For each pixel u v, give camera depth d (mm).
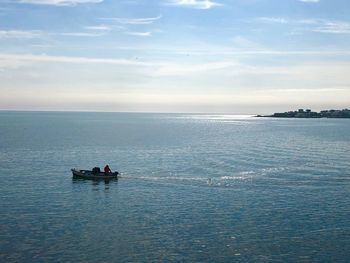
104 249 46406
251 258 44375
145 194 71562
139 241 48719
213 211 60719
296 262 43562
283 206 63281
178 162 107250
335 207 62812
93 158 115000
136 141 168000
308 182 80500
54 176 87312
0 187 76125
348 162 105875
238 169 95500
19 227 53156
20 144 148500
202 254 45281
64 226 53750
